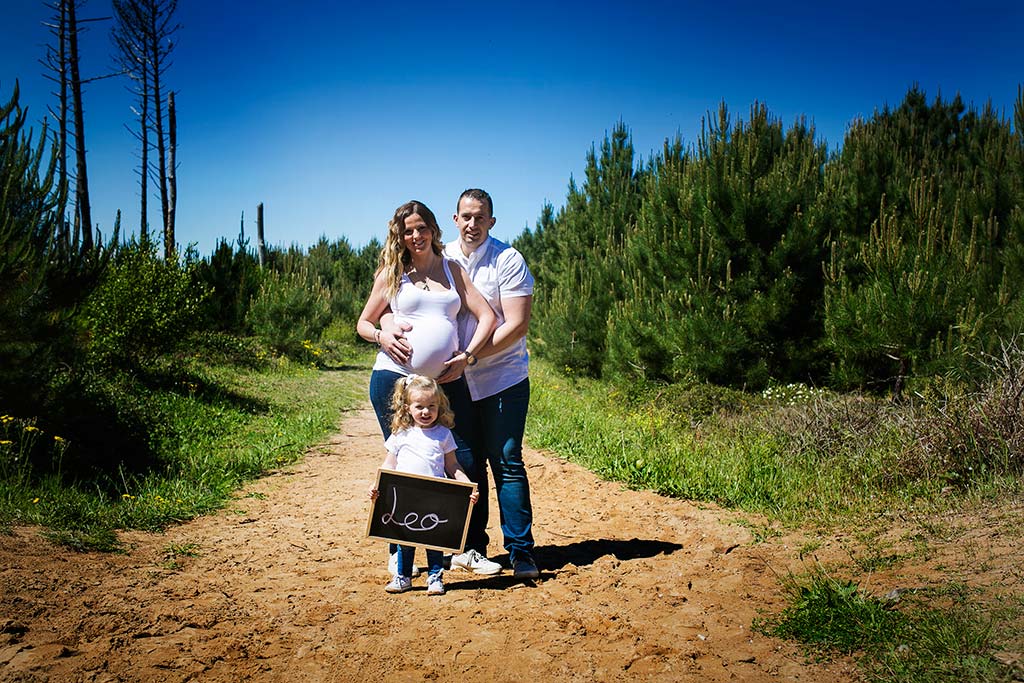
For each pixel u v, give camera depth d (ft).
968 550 14.32
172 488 23.04
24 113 23.94
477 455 16.39
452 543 14.38
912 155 57.57
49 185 24.41
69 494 20.29
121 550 17.11
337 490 25.04
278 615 13.55
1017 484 17.89
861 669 10.53
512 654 11.85
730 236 43.91
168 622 12.96
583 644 12.18
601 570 16.12
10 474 20.38
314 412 44.39
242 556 17.39
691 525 19.34
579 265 69.51
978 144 56.80
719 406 38.01
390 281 15.16
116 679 10.62
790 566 15.60
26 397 22.90
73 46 73.82
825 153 53.52
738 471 23.44
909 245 35.09
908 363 34.63
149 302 44.68
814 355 42.73
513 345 16.07
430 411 14.65
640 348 46.37
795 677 10.57
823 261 43.04
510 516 15.81
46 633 12.03
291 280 83.30
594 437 30.76
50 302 25.36
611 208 77.41
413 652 11.94
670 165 50.96
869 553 15.43
